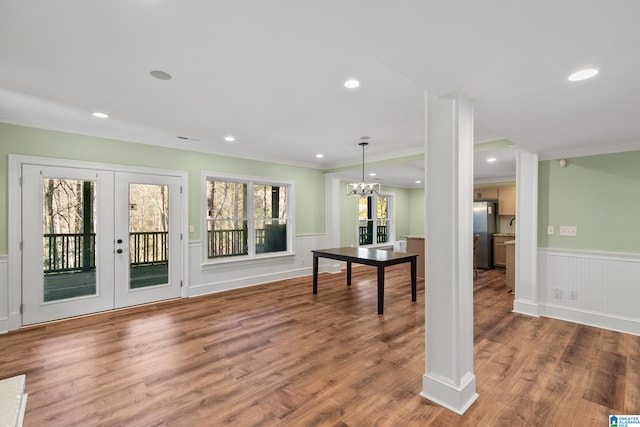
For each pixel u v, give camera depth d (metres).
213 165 5.06
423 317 3.82
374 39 1.44
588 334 3.28
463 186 2.05
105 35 1.85
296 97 2.81
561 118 2.54
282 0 1.51
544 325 3.54
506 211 7.08
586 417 1.95
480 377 2.42
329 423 1.90
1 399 2.12
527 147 3.58
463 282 2.05
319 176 6.68
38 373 2.47
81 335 3.23
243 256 5.57
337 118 3.41
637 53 1.54
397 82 2.49
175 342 3.07
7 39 1.88
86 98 2.86
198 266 4.90
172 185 4.64
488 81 1.87
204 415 1.97
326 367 2.59
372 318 3.79
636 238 3.32
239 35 1.84
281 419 1.94
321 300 4.57
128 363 2.64
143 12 1.63
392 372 2.51
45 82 2.51
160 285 4.51
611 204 3.46
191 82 2.50
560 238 3.77
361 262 4.27
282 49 2.01
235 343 3.05
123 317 3.80
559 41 1.44
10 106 3.08
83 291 3.89
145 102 2.95
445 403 2.05
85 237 3.90
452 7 1.20
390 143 4.57
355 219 8.04
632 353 2.82
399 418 1.94
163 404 2.08
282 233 6.18
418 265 6.21
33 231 3.54
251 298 4.69
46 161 3.60
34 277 3.55
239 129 3.87
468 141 2.10
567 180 3.73
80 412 1.99
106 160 4.02
